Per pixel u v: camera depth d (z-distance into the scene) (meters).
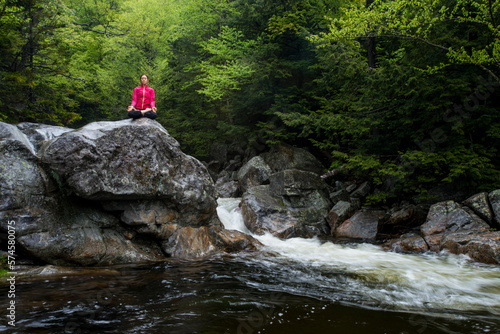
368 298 4.24
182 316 3.50
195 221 7.39
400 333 3.17
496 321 3.51
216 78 15.24
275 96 15.32
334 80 10.41
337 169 13.28
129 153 6.29
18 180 5.23
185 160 7.37
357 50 10.66
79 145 5.66
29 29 11.07
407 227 8.98
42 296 3.96
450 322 3.47
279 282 4.93
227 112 18.97
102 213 6.31
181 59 19.58
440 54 8.66
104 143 5.98
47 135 6.18
